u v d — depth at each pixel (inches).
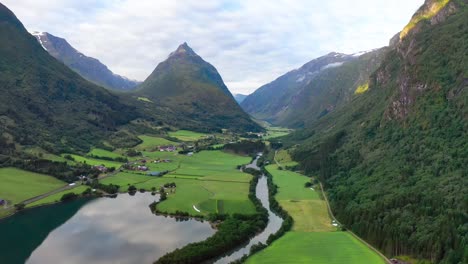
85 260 5930.1
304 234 6668.3
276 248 6043.3
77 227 7455.7
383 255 5689.0
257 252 5920.3
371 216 6550.2
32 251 6323.8
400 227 5871.1
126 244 6515.8
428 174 7066.9
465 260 4734.3
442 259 5019.7
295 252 5856.3
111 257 6003.9
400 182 7308.1
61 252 6254.9
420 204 6195.9
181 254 5629.9
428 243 5241.1
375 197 7249.0
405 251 5526.6
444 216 5585.6
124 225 7529.5
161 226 7421.3
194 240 6589.6
